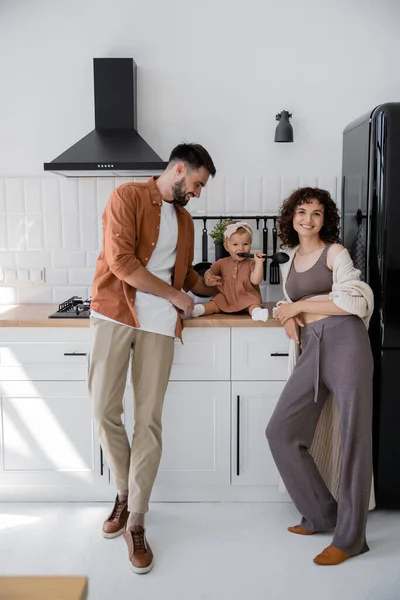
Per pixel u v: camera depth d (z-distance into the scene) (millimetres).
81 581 1185
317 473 2469
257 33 3102
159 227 2400
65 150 3158
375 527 2570
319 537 2479
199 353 2656
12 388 2684
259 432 2715
